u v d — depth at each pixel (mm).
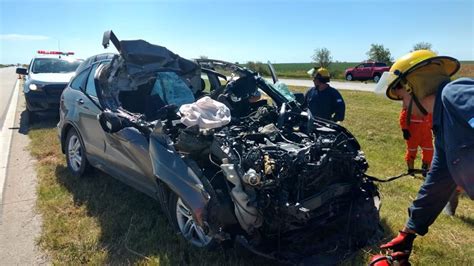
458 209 4777
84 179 5559
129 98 5070
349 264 3330
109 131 4262
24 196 5098
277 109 4652
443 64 2154
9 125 9672
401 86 2227
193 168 3438
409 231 2412
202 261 3445
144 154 4055
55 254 3703
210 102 4094
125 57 4961
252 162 3266
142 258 3578
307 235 3482
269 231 3285
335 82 30281
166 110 4383
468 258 3566
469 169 1854
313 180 3383
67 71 10961
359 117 11055
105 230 4066
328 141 3664
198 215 3234
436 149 2221
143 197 4875
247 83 5094
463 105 1827
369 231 3674
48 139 7867
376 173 6078
